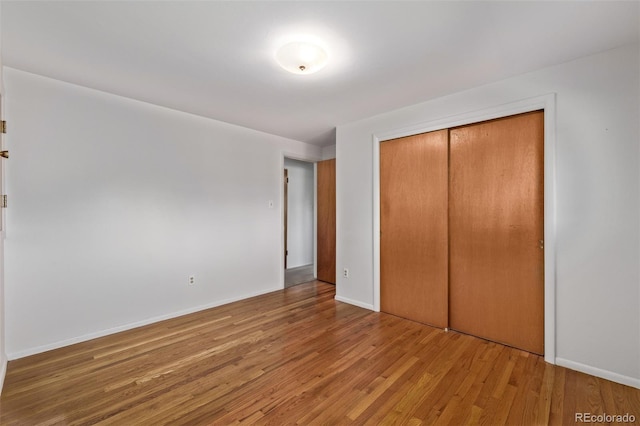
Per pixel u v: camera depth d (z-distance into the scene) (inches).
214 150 137.9
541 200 90.8
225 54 79.4
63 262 97.5
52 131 95.3
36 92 92.3
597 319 79.4
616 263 76.9
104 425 61.7
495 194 100.2
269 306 138.4
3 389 73.7
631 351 75.0
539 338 91.5
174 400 69.8
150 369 83.1
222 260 141.5
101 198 105.3
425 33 69.8
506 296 98.1
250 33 69.8
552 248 85.6
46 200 94.3
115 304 108.4
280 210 168.6
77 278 100.2
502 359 88.8
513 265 96.5
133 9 61.2
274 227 165.2
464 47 75.9
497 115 96.7
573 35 70.7
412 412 65.9
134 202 113.2
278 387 74.9
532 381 77.3
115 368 83.6
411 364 86.0
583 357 81.5
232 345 98.0
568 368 83.4
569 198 83.3
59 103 96.5
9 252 87.7
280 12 62.2
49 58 81.9
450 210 111.6
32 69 88.6
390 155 127.6
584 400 69.6
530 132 92.7
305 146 184.4
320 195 188.9
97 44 74.7
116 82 97.3
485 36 71.1
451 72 90.0
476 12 62.2
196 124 131.3
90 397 70.8
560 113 84.7
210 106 119.8
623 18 64.1
